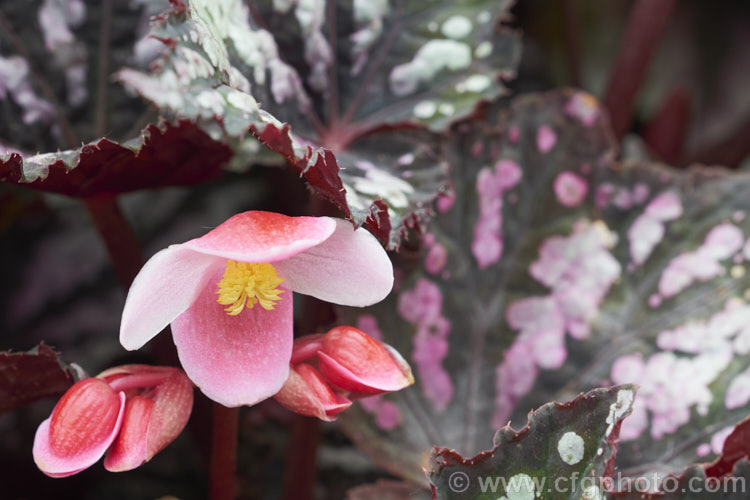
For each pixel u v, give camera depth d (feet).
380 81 0.87
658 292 0.89
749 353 0.85
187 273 0.70
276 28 0.83
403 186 0.81
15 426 1.16
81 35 0.91
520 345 0.89
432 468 0.75
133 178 0.84
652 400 0.86
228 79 0.75
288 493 0.93
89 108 0.91
